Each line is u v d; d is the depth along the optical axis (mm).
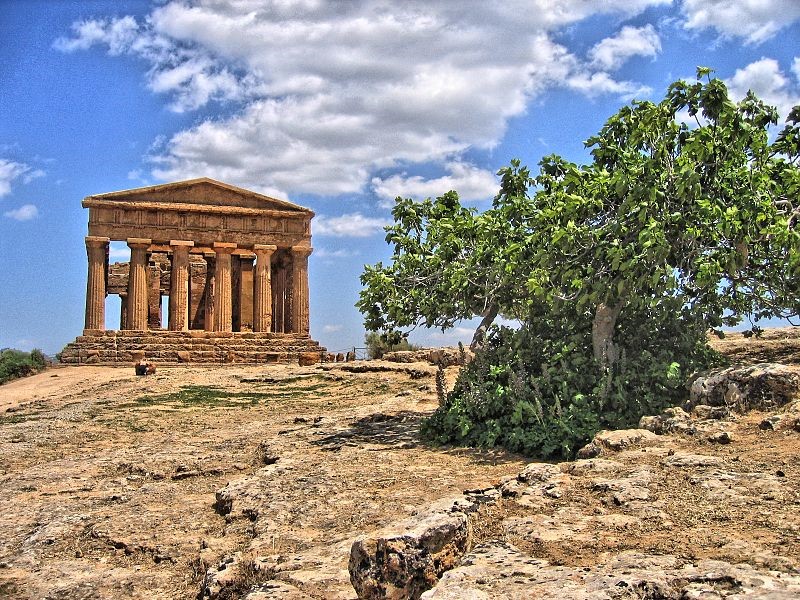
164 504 12453
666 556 6305
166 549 9789
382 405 23031
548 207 14930
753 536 6699
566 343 15070
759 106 14336
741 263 13016
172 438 20766
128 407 27734
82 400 30453
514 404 14016
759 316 15547
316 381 33344
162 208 57156
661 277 12938
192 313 66938
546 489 8992
